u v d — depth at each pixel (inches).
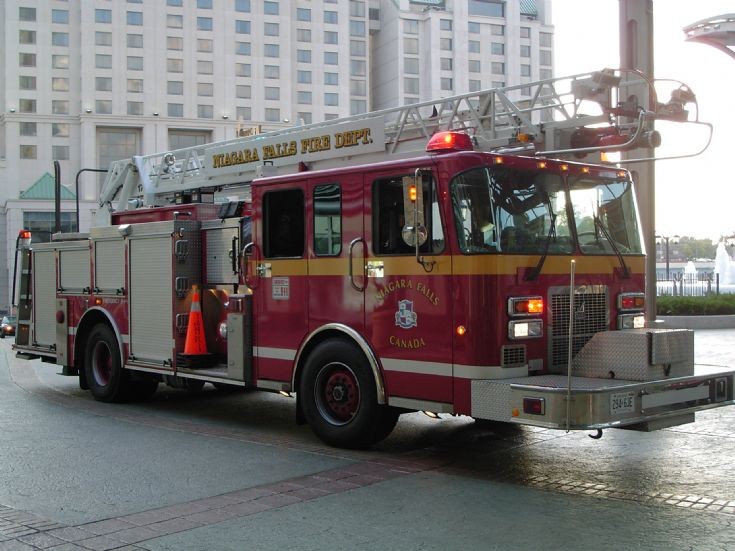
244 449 309.3
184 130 3454.7
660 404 251.9
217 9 3464.6
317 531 204.5
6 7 3253.0
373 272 291.6
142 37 3358.8
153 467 278.7
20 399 452.8
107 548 192.4
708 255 4530.0
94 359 443.5
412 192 271.6
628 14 457.1
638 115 303.3
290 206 326.6
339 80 3767.2
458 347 263.4
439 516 216.8
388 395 286.0
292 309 323.9
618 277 301.3
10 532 205.3
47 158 3304.6
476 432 341.4
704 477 259.1
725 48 656.4
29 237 509.4
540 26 4293.8
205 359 378.9
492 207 264.7
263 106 3553.2
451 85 4126.5
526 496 237.1
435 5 4222.4
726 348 648.4
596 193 301.9
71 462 287.3
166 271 390.0
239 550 190.7
